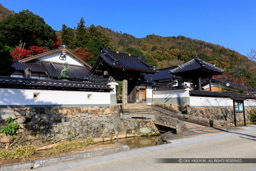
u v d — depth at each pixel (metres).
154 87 23.05
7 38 33.12
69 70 24.36
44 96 11.86
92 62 40.53
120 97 33.94
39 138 11.12
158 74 36.81
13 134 10.21
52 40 39.44
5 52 12.89
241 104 18.31
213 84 34.34
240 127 15.78
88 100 13.98
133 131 15.98
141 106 19.80
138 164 5.96
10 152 6.73
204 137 10.87
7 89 10.45
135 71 18.64
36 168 5.77
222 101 23.11
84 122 13.39
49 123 11.70
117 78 18.27
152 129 16.25
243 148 8.08
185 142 9.46
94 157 6.91
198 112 19.27
